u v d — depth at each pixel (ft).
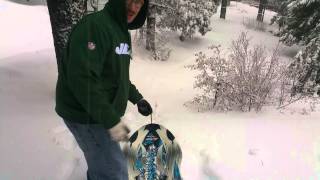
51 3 18.81
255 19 70.33
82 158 13.23
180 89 27.71
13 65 25.29
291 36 45.78
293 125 16.78
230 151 14.07
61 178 12.10
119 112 9.47
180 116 19.10
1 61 26.68
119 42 8.84
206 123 17.04
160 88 27.91
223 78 20.85
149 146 10.59
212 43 47.67
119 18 8.89
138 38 42.60
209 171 12.86
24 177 11.98
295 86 22.68
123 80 9.19
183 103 22.90
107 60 8.76
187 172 12.80
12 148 13.67
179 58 40.75
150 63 37.42
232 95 20.62
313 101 21.72
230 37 52.08
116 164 9.93
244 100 20.39
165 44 43.57
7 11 48.14
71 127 9.52
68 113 9.27
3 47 36.06
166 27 46.24
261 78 20.47
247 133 15.67
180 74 33.78
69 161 13.00
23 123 15.92
